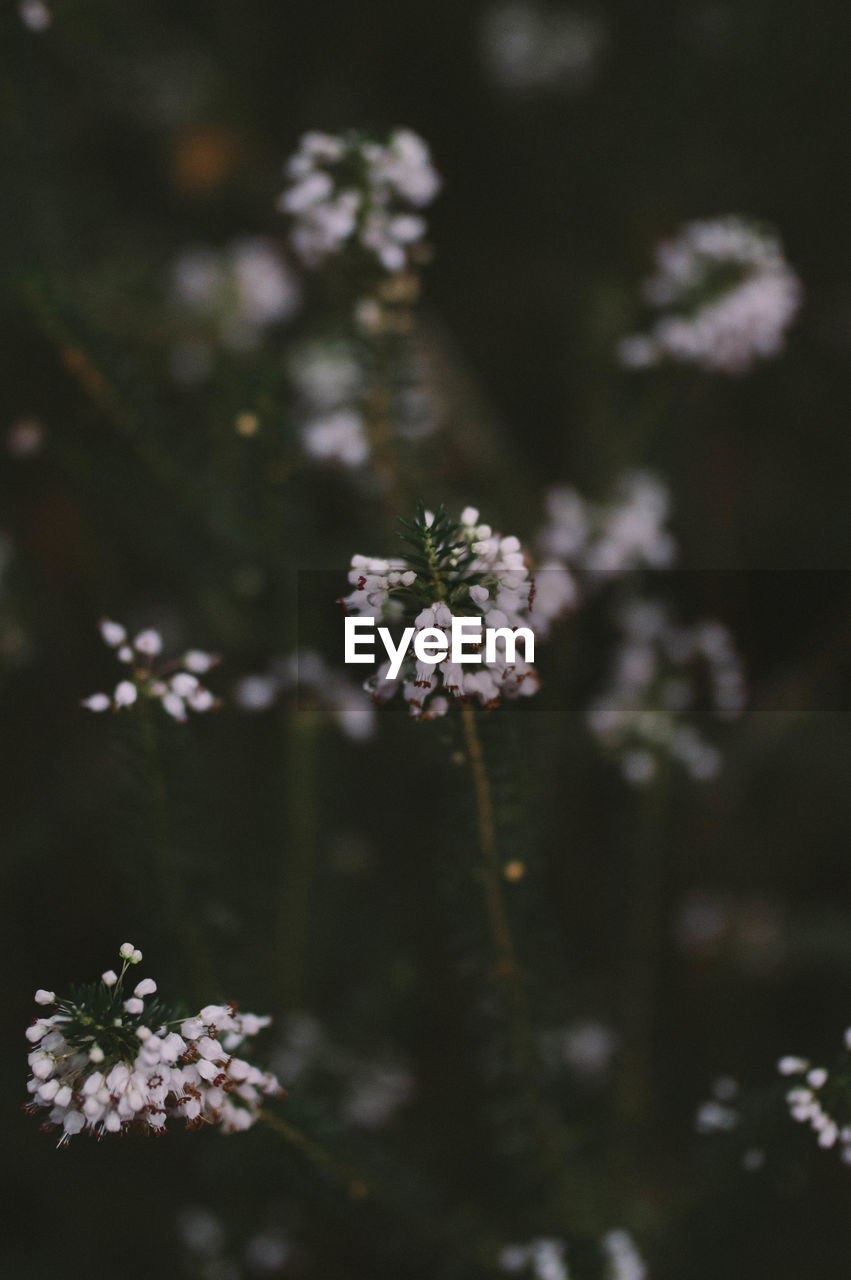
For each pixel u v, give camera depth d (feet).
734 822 1.46
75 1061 0.82
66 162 1.49
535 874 0.98
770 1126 0.96
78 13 1.32
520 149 1.73
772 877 1.47
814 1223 1.26
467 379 1.52
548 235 1.73
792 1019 1.42
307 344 1.38
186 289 1.41
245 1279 1.26
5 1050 1.37
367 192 1.02
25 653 1.36
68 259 1.27
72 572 1.49
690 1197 1.08
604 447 1.40
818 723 1.50
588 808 1.45
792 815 1.49
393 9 1.68
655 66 1.65
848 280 1.62
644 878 1.27
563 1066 1.21
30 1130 1.31
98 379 1.11
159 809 0.98
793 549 1.58
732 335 1.11
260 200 1.66
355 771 1.38
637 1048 1.29
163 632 1.43
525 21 1.64
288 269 1.59
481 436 1.46
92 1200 1.31
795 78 1.50
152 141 1.64
